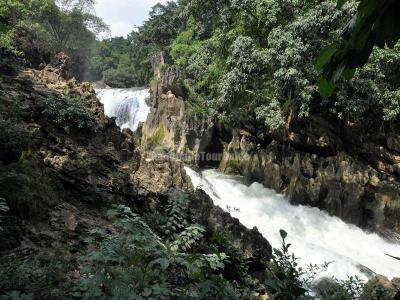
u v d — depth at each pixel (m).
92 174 8.28
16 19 27.06
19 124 7.98
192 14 24.69
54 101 9.06
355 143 19.02
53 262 5.39
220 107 20.52
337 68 1.83
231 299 4.72
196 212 8.69
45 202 6.93
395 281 9.66
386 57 15.90
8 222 5.95
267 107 18.55
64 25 36.09
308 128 18.88
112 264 4.80
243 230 9.25
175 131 19.69
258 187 18.05
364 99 17.20
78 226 6.79
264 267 8.79
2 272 4.55
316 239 14.70
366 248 14.82
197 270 4.80
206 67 22.14
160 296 4.29
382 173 18.27
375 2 1.60
